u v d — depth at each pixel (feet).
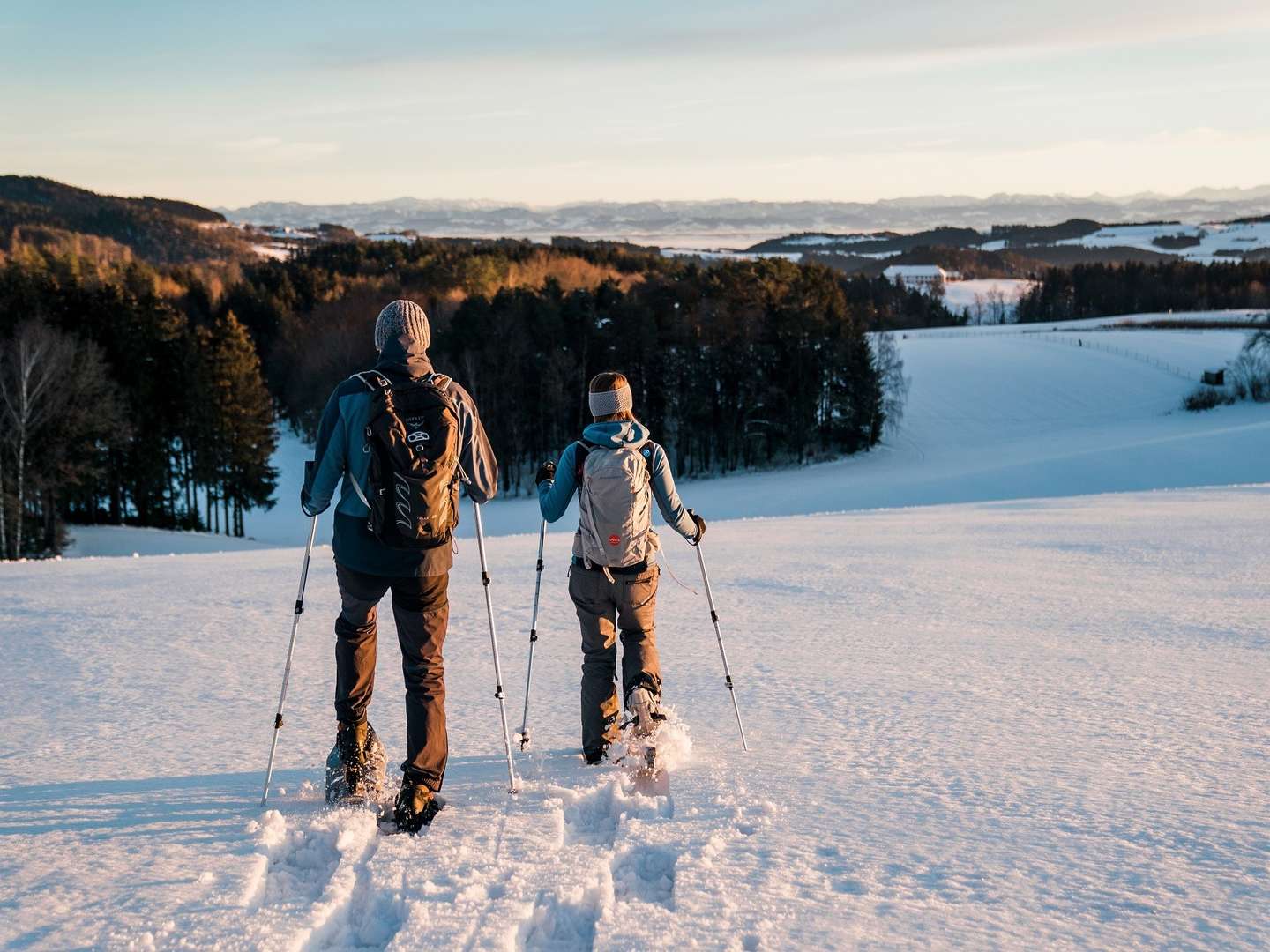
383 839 10.57
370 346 270.67
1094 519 55.62
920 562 38.24
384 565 11.27
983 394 285.84
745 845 10.21
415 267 407.03
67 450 151.12
